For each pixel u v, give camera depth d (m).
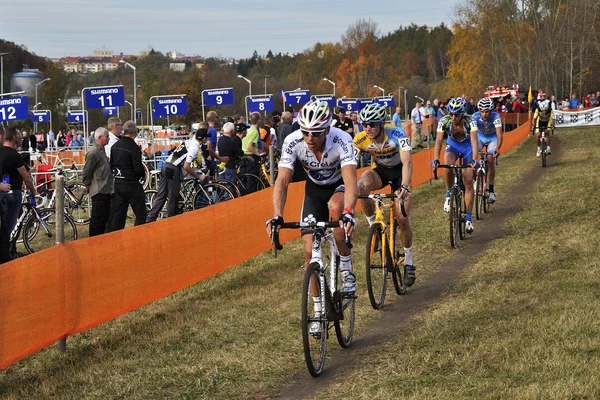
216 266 6.92
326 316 4.51
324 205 5.14
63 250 4.83
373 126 6.02
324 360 4.62
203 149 11.15
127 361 4.83
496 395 3.65
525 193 11.85
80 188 12.17
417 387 3.95
